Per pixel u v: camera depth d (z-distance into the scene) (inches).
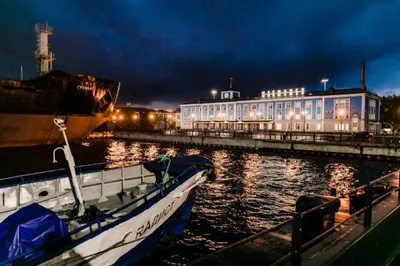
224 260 203.6
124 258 261.7
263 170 1055.6
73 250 199.5
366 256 175.9
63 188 331.9
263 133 1855.3
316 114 2086.6
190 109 2903.5
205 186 753.0
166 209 311.4
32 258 181.8
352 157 1320.1
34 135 1136.8
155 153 1699.1
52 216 198.8
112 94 1339.8
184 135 2160.4
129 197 357.7
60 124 281.3
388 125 2588.6
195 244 397.4
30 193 307.3
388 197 269.1
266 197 651.5
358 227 189.3
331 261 144.9
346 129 1947.6
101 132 2824.8
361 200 320.8
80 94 1182.9
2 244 174.6
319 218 223.9
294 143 1520.7
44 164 1034.7
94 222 219.0
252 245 229.3
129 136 2709.2
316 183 820.0
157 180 416.2
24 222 185.6
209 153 1641.2
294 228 123.8
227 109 2600.9
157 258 338.6
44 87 1066.1
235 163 1245.7
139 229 264.4
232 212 538.0
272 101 2315.5
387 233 206.1
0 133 1036.5
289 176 928.9
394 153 1200.2
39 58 2090.3
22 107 1039.6
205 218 502.9
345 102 1956.2
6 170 910.4
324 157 1385.3
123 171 388.5
